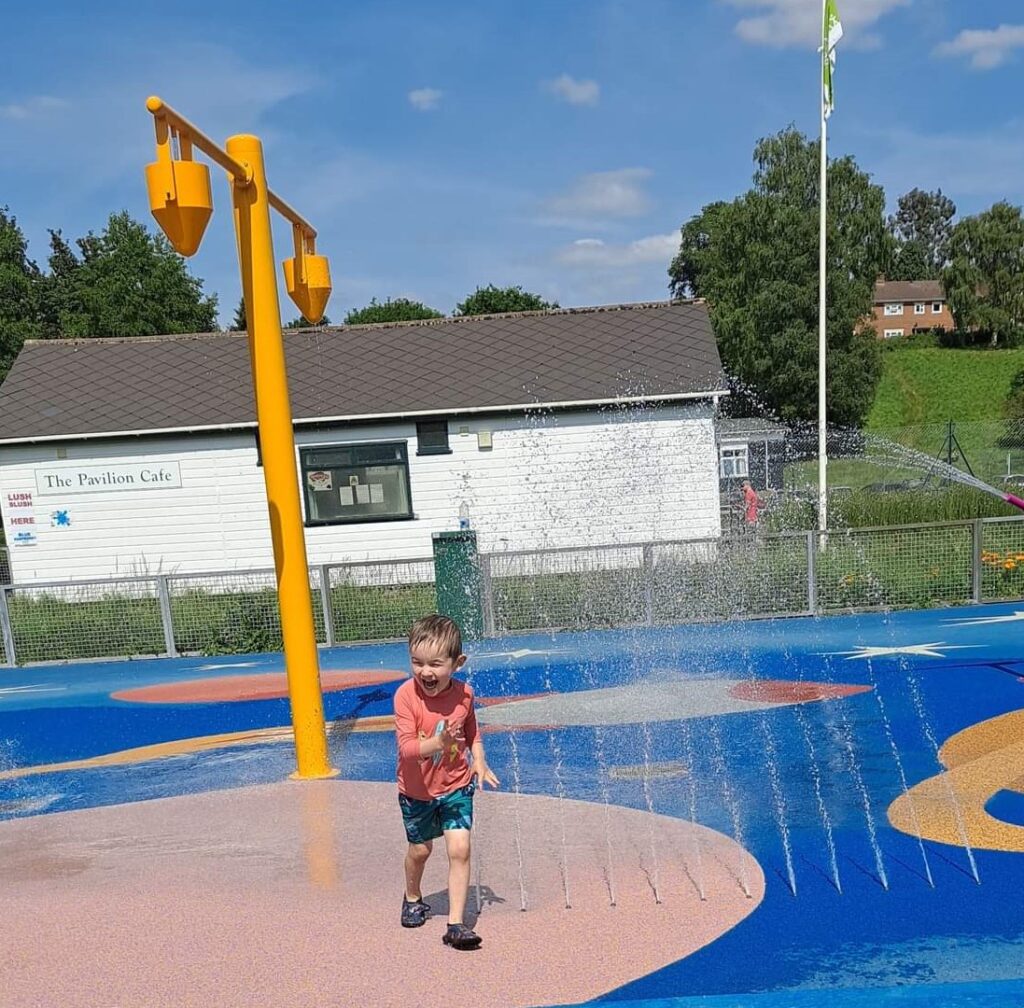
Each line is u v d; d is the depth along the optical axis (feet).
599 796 18.57
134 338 63.98
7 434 52.80
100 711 29.43
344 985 11.71
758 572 37.09
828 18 54.75
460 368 56.75
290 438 19.81
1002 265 254.27
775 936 12.50
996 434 116.88
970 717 22.58
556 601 36.91
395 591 37.65
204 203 16.99
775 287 142.92
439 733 11.94
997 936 12.25
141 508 53.72
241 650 38.01
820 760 20.04
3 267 133.28
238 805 19.26
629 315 62.03
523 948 12.42
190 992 11.76
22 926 13.92
